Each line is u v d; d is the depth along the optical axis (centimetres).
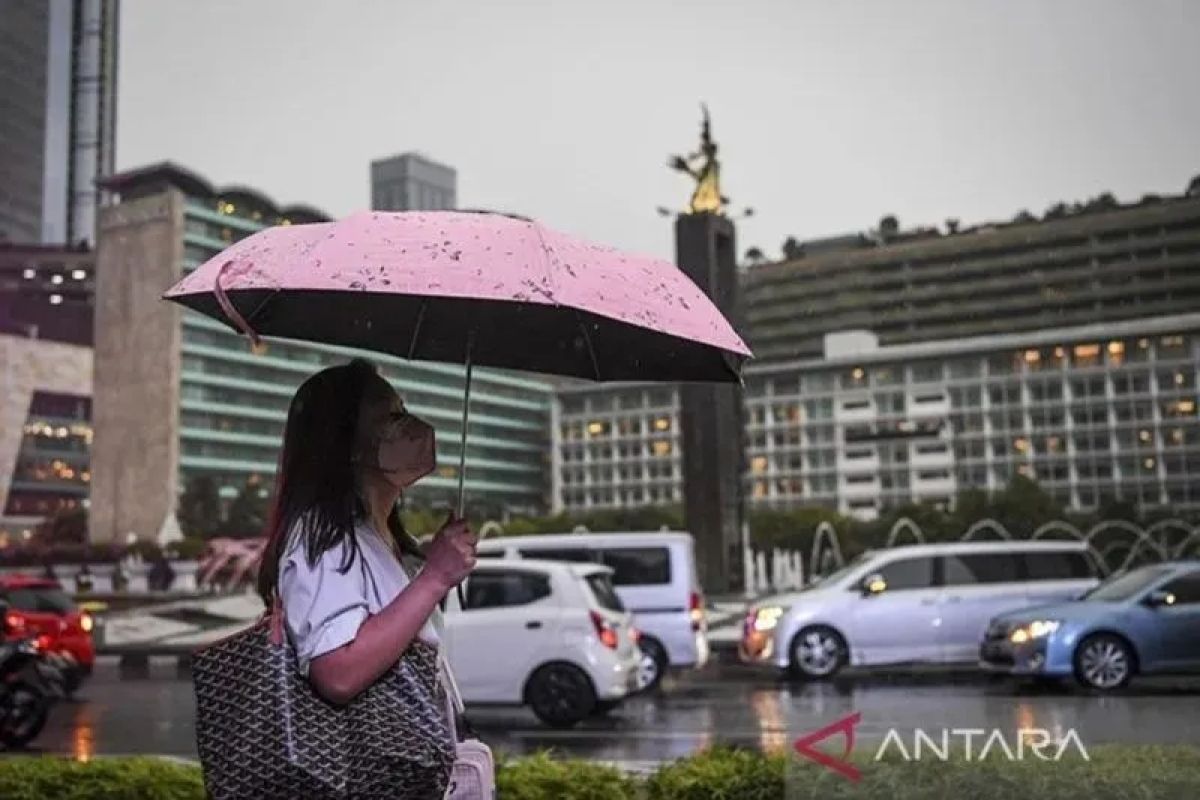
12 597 1769
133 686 1984
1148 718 879
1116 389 8125
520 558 1684
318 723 254
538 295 287
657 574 1670
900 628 1770
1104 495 8056
